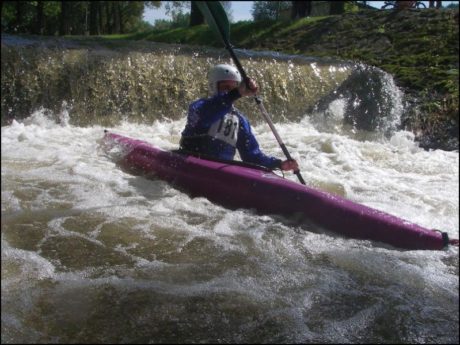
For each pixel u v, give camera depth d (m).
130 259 3.01
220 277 2.85
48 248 3.11
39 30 22.42
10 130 6.19
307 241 3.40
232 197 3.90
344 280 2.90
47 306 2.50
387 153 6.31
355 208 3.55
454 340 2.40
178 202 3.95
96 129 6.63
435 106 7.51
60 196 3.95
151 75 7.35
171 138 6.45
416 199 4.53
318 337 2.38
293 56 8.62
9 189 4.04
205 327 2.40
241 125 4.34
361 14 11.54
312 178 4.95
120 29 30.28
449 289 2.86
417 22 10.38
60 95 6.91
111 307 2.52
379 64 9.15
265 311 2.55
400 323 2.52
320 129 7.44
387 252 3.32
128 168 4.65
